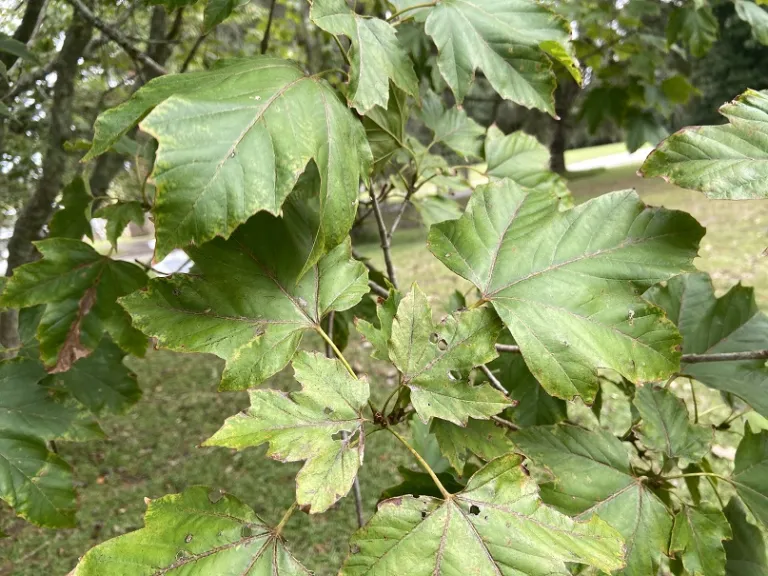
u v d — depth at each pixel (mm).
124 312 396
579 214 312
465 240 313
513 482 246
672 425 348
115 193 863
